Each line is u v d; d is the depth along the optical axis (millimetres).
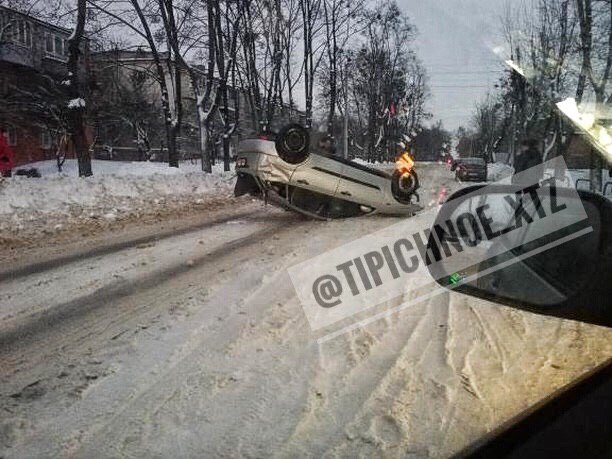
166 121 25656
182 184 16531
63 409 3375
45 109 31609
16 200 11500
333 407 3402
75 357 4160
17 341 4504
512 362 4016
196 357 4141
